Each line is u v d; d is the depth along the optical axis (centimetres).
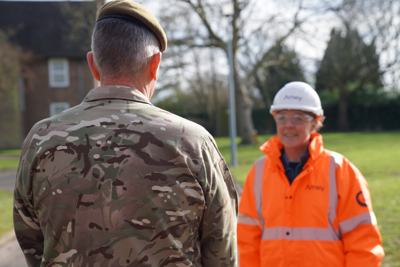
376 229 162
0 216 556
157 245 95
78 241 94
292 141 193
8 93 2009
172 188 95
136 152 96
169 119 103
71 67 2162
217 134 3222
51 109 2162
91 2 1472
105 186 94
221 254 106
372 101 2930
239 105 2017
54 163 97
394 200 544
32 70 2155
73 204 95
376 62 2700
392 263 324
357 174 177
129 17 108
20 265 373
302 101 189
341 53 2617
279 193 184
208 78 2966
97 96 105
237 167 1066
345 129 2977
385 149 1346
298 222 176
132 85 108
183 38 1753
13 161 1452
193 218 99
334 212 172
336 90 3164
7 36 2003
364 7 1739
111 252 93
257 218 191
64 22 2252
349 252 166
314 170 179
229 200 108
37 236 108
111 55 106
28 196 101
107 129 98
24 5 2316
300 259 172
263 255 183
